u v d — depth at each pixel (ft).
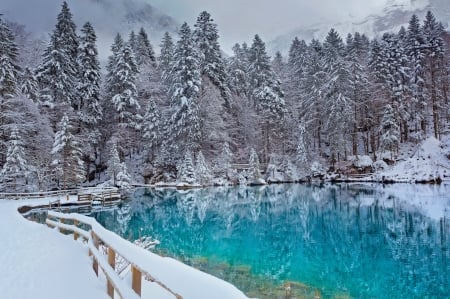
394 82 152.87
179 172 137.28
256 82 170.60
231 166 146.20
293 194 108.58
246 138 167.73
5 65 106.11
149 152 152.05
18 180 108.06
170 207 90.84
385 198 90.38
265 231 58.08
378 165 142.82
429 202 80.07
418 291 29.40
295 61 201.77
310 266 37.29
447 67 166.20
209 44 164.25
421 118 155.94
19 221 52.44
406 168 130.93
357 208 78.07
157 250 45.29
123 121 151.23
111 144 143.33
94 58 147.84
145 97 169.68
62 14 149.18
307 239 51.06
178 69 151.94
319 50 208.95
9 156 95.55
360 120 157.17
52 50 135.33
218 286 10.52
